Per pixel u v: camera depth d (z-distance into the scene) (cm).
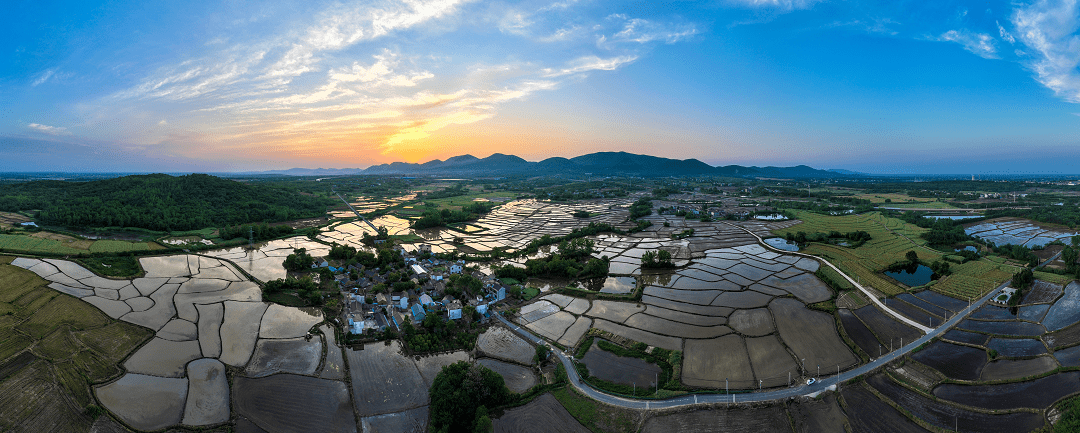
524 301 12394
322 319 11038
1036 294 12650
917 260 16688
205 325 10544
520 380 8462
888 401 7625
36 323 9969
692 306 12156
